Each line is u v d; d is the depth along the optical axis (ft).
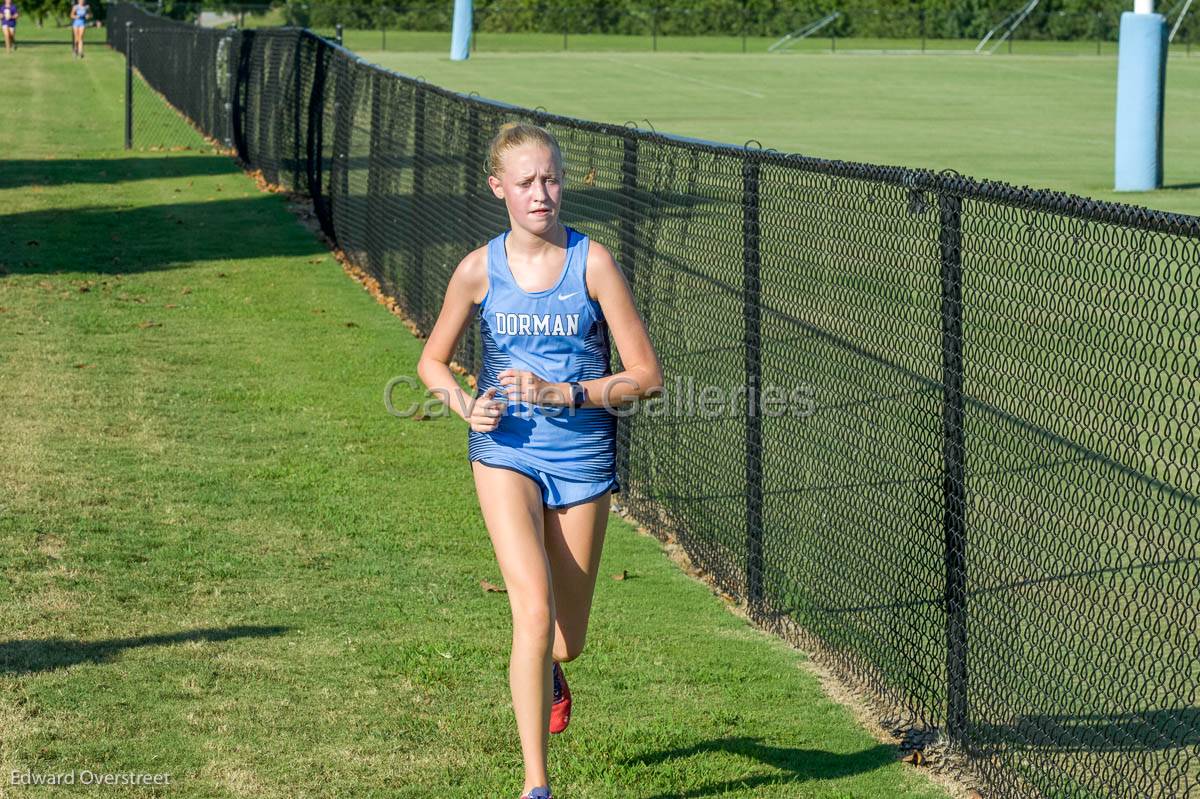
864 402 34.50
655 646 35.47
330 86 99.09
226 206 111.96
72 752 28.73
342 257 91.66
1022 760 28.22
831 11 393.29
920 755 29.76
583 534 26.71
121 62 299.17
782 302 38.22
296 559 40.73
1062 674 28.35
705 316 42.04
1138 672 26.66
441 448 52.54
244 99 138.41
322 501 46.06
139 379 61.05
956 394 29.17
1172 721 28.60
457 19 300.81
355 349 67.67
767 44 375.45
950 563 29.66
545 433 26.12
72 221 103.65
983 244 33.60
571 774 28.73
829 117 195.62
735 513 39.29
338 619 36.37
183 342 68.39
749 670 34.14
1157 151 118.52
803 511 36.63
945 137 168.04
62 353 65.16
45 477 47.24
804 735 30.83
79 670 32.60
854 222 34.83
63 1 465.47
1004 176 128.98
